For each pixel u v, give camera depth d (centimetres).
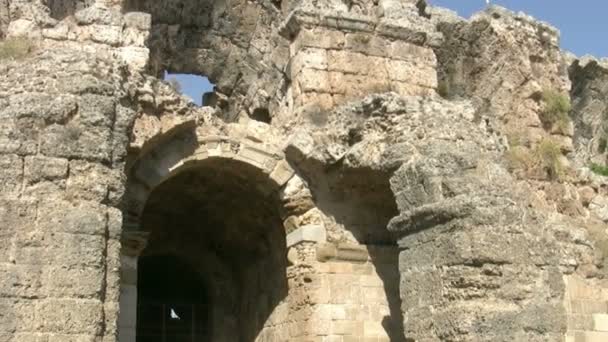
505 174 1552
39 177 1295
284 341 1906
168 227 2319
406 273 1534
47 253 1252
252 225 2109
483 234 1429
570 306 1995
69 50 1472
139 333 2561
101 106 1370
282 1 2419
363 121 1739
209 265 2391
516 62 2266
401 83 1938
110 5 2012
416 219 1523
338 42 1906
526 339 1397
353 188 1842
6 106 1348
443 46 2233
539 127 2234
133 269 1695
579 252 2062
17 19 1703
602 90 2973
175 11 2430
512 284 1421
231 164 1842
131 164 1670
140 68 1739
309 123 1828
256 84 2284
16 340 1196
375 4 2050
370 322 1803
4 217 1252
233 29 2484
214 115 1825
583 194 2236
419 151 1594
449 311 1420
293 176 1848
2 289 1212
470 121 1684
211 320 2391
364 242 1858
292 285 1838
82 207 1296
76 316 1233
